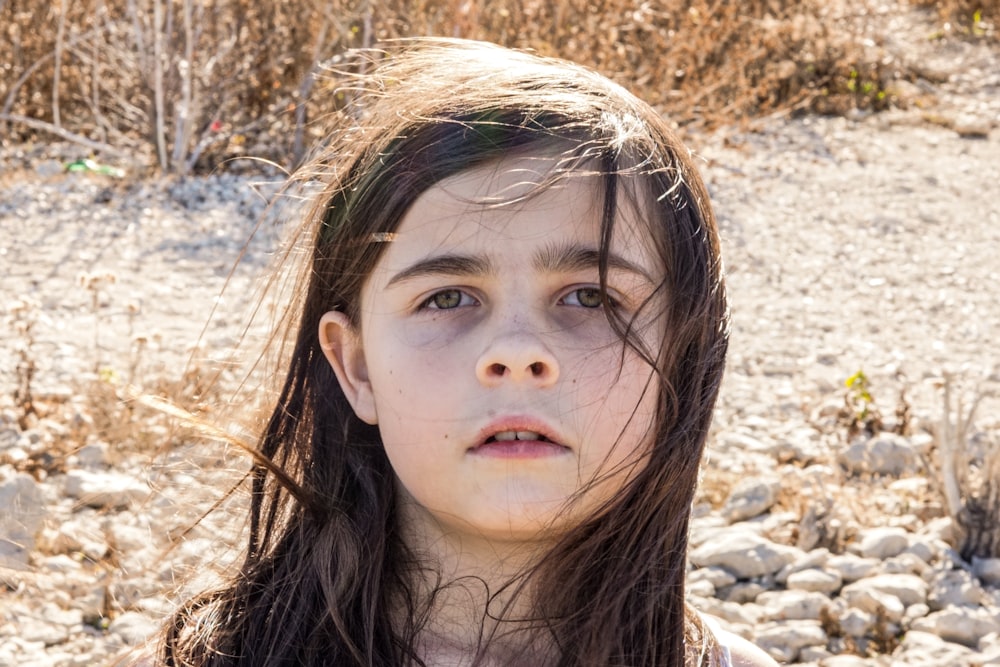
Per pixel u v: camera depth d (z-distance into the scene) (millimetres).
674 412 1317
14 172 7230
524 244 1226
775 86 8812
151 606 2998
